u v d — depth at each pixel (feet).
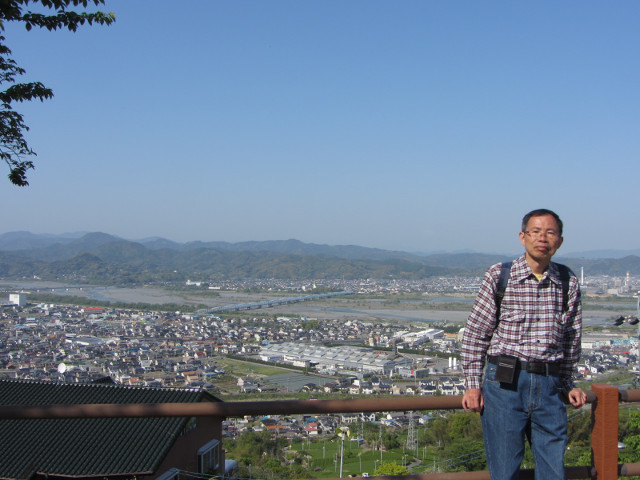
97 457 38.86
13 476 37.35
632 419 37.29
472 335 13.66
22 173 27.81
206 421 45.27
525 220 13.48
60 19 25.11
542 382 12.94
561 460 12.84
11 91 25.99
